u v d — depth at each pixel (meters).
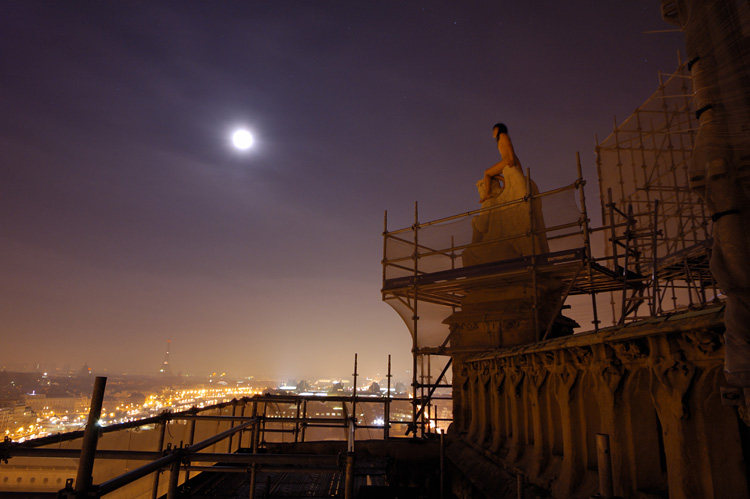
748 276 2.85
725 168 3.09
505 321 11.93
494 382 9.67
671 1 3.96
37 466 6.03
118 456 5.22
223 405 11.35
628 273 11.99
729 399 2.94
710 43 3.35
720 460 3.68
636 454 4.71
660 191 14.73
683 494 3.80
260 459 5.14
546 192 11.50
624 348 4.71
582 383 5.86
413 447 12.66
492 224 13.45
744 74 3.11
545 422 7.09
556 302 12.62
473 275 12.20
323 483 9.46
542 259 11.02
